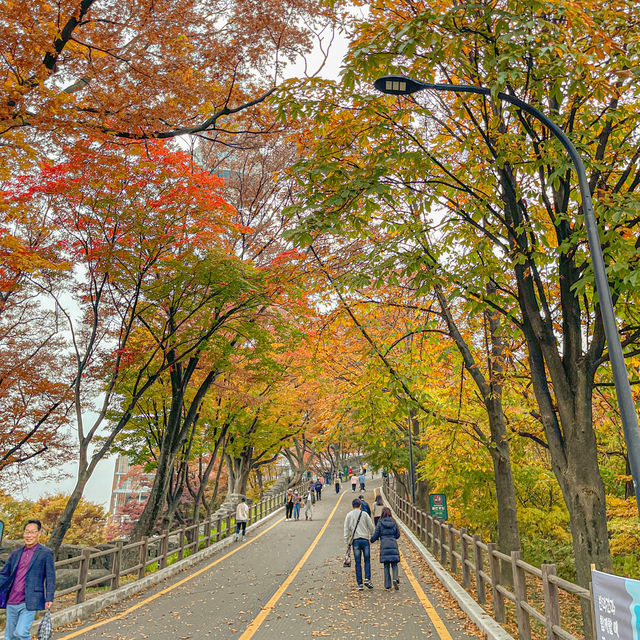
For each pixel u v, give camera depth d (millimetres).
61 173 12234
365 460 28344
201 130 10383
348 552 13586
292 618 9125
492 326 13164
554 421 8109
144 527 17422
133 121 9211
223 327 15852
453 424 14484
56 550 12016
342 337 15695
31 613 6504
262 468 59031
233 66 10172
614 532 13172
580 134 7402
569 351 8008
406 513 26531
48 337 14531
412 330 12484
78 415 12984
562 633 5523
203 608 10211
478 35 6883
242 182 19312
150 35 9070
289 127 10805
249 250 19469
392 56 7273
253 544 20984
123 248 12844
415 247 9391
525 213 8961
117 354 13703
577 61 6203
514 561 7262
